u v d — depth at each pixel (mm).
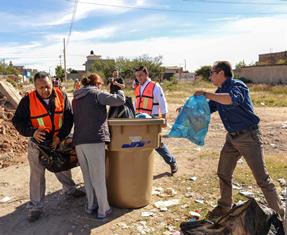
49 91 4836
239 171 6809
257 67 52281
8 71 65938
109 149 4977
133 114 5609
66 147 5000
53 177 6691
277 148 8789
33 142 4895
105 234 4559
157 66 58844
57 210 5293
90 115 4699
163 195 5684
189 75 72688
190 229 3953
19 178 6777
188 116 4844
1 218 5160
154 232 4574
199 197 5652
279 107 20688
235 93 4246
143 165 5094
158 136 5102
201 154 8211
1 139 8812
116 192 5145
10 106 12852
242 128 4406
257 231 3625
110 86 5715
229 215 3814
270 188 4453
